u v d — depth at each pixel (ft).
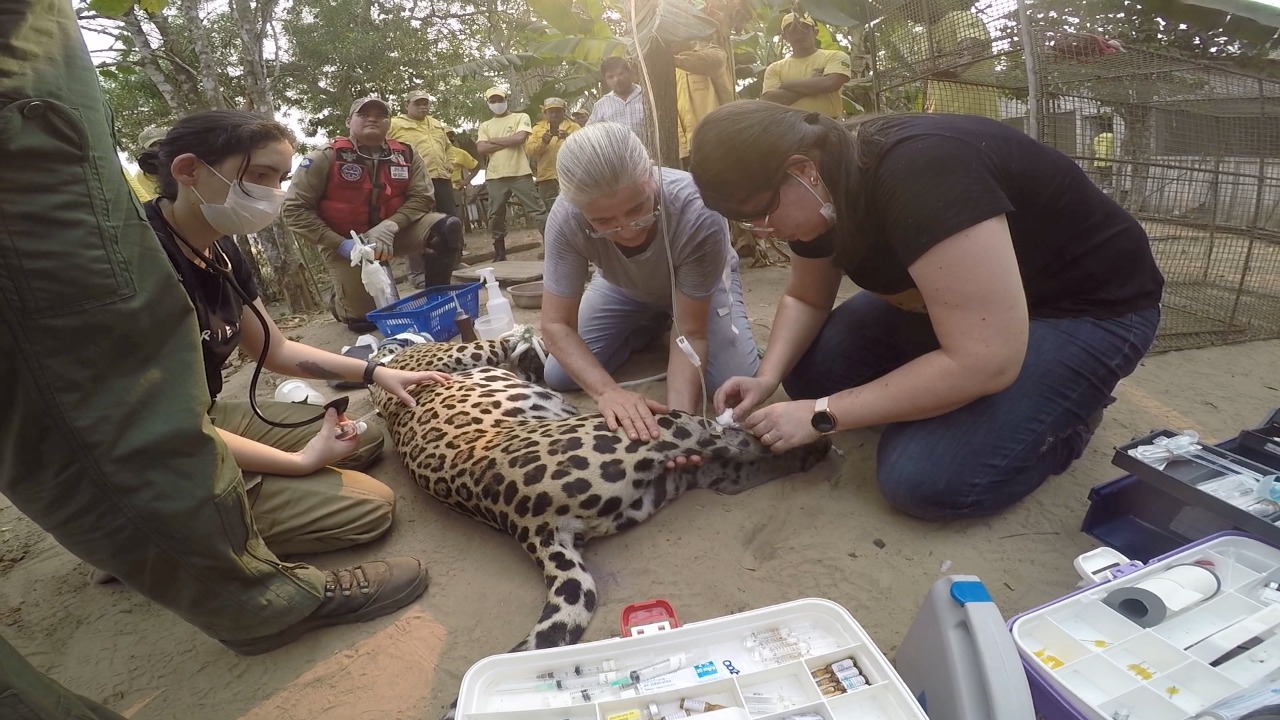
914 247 5.86
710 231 8.13
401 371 9.37
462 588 6.91
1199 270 14.20
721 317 9.57
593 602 6.35
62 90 4.04
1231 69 12.01
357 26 42.91
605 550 7.20
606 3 16.62
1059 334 6.84
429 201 17.46
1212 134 12.66
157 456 4.66
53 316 4.10
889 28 14.57
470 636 6.31
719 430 7.63
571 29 16.87
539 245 32.42
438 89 46.85
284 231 22.06
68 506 4.57
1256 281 13.70
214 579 5.27
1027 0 10.73
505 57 23.94
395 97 45.42
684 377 8.78
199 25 20.68
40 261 4.00
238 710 5.77
